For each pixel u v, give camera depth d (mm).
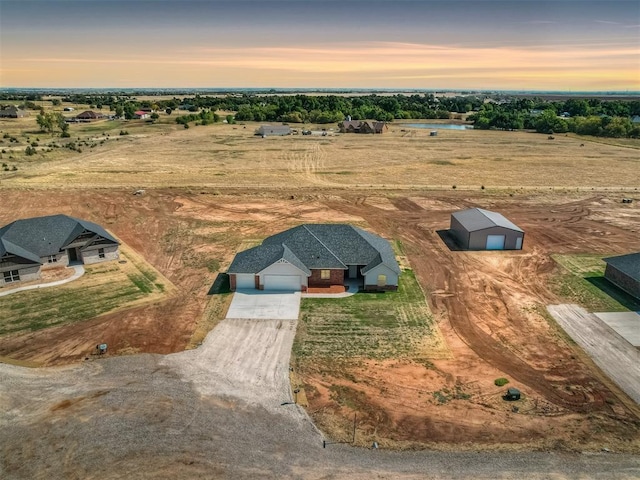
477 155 112688
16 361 30719
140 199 70312
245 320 36281
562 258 49938
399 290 41906
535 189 79375
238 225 59562
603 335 34812
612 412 26641
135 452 23016
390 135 150250
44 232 46719
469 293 41656
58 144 116750
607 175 91000
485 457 23234
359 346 33062
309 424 25312
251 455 23047
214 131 155125
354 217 63844
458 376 29844
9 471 21859
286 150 117250
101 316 36812
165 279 43719
